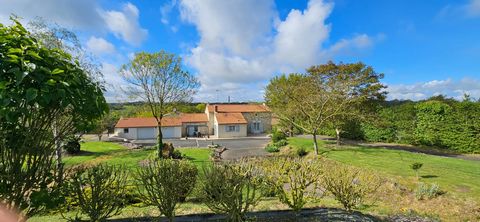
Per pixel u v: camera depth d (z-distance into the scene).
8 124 2.53
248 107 47.16
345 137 28.80
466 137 19.94
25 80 2.31
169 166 4.63
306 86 19.16
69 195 3.85
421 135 22.86
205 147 28.20
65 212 5.33
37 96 2.34
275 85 23.14
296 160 6.28
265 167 5.60
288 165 5.53
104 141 32.34
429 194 8.76
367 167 13.00
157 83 22.78
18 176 2.72
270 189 5.29
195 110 53.31
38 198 2.86
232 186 4.49
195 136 42.31
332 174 5.88
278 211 5.64
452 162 14.70
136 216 5.27
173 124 40.50
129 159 17.80
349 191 5.63
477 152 19.39
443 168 13.00
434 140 21.86
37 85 2.38
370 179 7.22
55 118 2.96
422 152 20.08
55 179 3.22
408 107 24.12
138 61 22.36
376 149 20.30
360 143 25.20
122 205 4.59
